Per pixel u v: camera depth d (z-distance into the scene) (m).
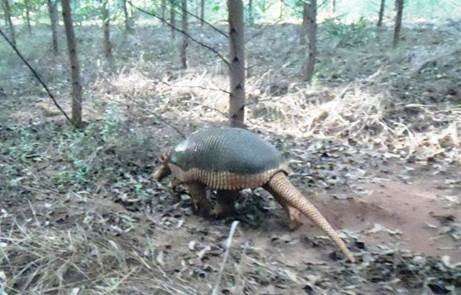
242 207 2.46
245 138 2.18
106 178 2.71
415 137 3.40
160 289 1.61
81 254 1.76
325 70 5.10
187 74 5.27
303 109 4.09
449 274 1.84
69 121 3.76
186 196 2.54
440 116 3.65
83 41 7.98
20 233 1.96
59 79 5.87
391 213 2.40
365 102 3.84
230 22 2.44
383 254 1.99
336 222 2.33
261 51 6.49
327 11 9.78
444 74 4.42
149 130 3.53
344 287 1.76
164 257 1.88
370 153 3.29
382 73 4.52
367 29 6.89
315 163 3.11
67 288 1.60
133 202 2.44
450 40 5.77
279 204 2.40
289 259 1.98
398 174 2.94
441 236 2.19
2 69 5.91
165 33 8.38
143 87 4.86
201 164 2.19
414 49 5.32
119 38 7.70
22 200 2.38
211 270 1.80
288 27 7.71
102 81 5.10
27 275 1.67
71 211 2.25
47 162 3.02
